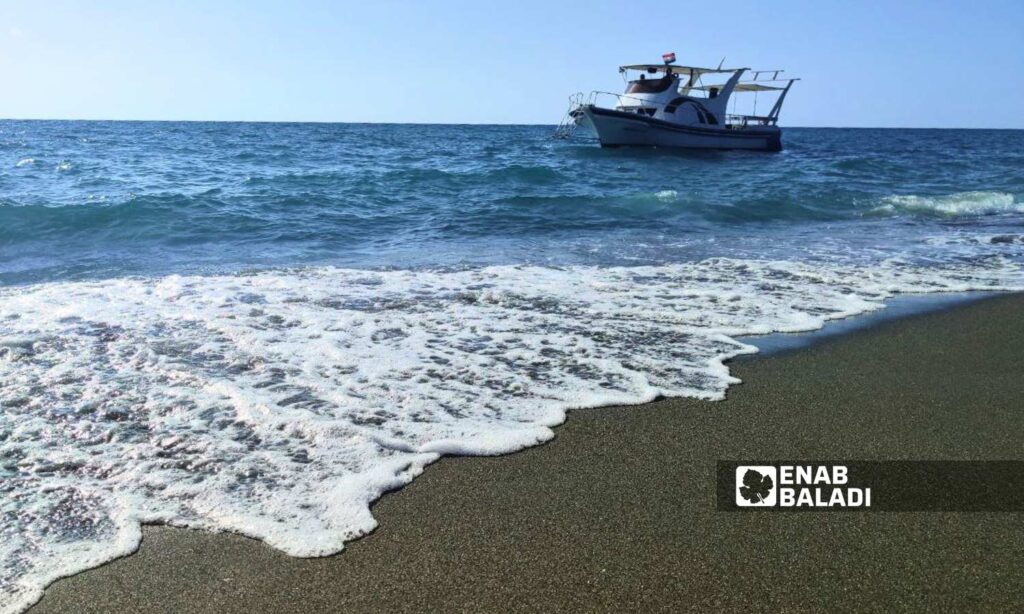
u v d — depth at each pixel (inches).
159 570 90.4
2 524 98.4
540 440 130.0
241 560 92.7
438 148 1371.8
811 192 601.6
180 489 108.7
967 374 171.3
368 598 86.1
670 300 234.7
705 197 544.4
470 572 91.4
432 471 117.7
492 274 272.5
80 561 91.6
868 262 314.8
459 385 154.5
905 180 767.7
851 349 189.3
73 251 323.0
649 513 106.4
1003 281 280.2
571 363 170.9
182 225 387.5
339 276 262.7
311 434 127.6
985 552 97.5
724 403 150.1
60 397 140.5
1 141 1448.1
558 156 1117.1
